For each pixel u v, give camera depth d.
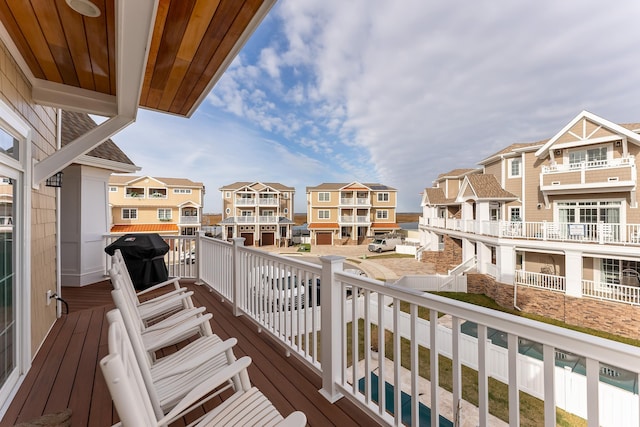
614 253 8.61
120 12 1.30
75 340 3.09
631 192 9.46
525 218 12.62
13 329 2.27
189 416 1.89
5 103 2.10
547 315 9.55
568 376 3.90
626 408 3.29
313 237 27.39
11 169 2.23
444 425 3.86
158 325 2.20
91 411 1.94
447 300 1.34
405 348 5.90
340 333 2.08
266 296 3.12
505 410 4.00
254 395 1.52
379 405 1.73
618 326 8.30
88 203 5.65
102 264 5.94
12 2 1.70
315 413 1.91
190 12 1.92
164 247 5.01
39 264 2.93
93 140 2.84
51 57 2.36
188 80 2.89
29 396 2.10
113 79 2.73
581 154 10.89
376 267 16.69
